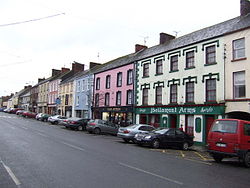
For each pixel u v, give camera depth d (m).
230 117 16.86
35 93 66.06
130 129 17.36
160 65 23.70
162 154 12.38
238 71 16.50
